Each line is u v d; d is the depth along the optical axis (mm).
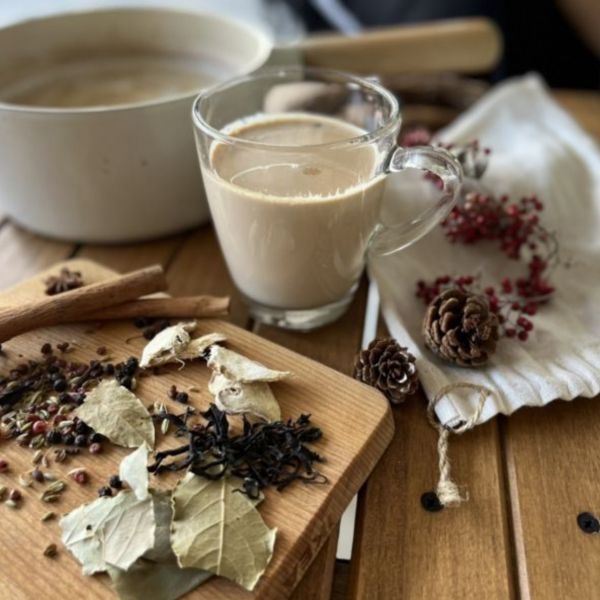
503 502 318
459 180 361
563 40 859
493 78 862
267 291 387
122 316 378
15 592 271
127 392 335
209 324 378
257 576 272
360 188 358
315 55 497
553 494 318
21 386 346
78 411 325
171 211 448
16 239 464
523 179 472
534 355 370
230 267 399
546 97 562
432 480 323
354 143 350
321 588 289
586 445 337
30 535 289
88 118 399
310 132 400
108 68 522
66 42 510
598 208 464
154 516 285
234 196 356
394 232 391
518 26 843
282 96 427
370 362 357
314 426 325
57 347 367
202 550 275
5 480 309
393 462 330
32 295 397
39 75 507
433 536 303
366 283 430
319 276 378
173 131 419
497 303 393
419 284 407
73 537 285
